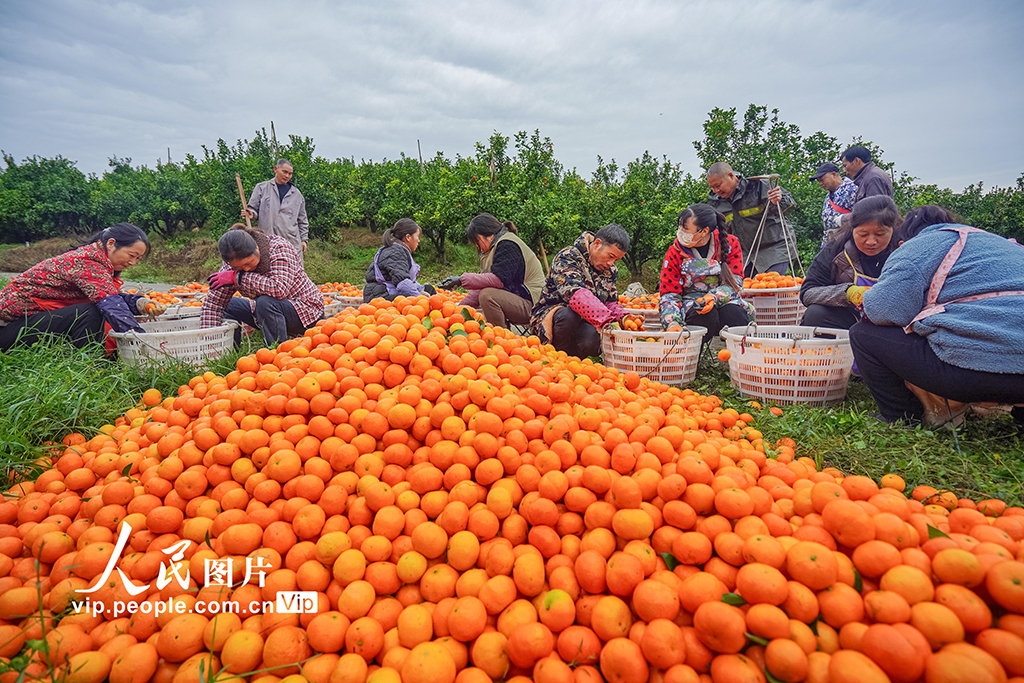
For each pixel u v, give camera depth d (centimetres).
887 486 235
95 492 223
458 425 219
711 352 542
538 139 1474
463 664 160
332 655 160
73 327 453
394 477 211
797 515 189
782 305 617
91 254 460
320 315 572
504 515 191
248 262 504
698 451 214
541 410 235
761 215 715
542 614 164
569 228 1348
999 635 130
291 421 227
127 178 2678
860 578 155
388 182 2123
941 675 124
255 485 204
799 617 144
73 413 289
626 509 181
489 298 554
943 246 307
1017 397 280
